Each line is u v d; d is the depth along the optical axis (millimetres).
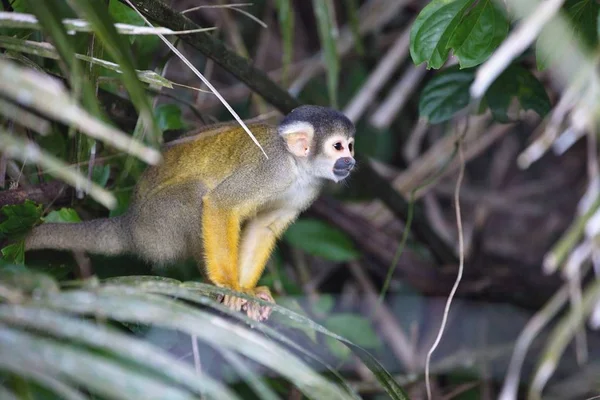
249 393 8078
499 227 14562
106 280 5406
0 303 4492
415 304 12344
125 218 7746
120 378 3725
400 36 13102
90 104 4469
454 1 6434
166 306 4496
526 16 4859
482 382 11133
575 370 11211
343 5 14562
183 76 11938
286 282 10180
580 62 5023
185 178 8109
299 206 8805
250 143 8250
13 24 4746
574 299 4992
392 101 12930
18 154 4766
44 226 7262
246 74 8414
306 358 8406
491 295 12117
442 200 14633
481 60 6531
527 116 12023
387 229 13430
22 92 3975
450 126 13391
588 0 6520
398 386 5598
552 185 14695
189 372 3980
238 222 8062
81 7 4410
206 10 12859
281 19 9062
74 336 3932
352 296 12734
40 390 4840
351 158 8703
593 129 4984
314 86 14125
